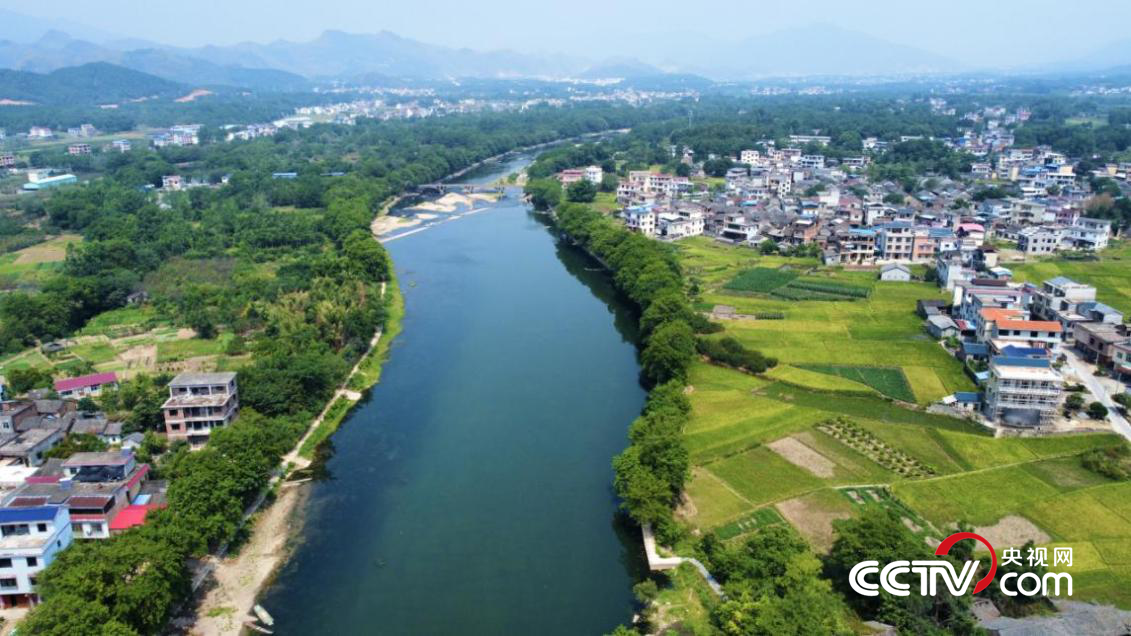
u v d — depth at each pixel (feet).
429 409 485.56
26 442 376.89
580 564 331.98
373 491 390.83
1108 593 288.71
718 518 348.18
